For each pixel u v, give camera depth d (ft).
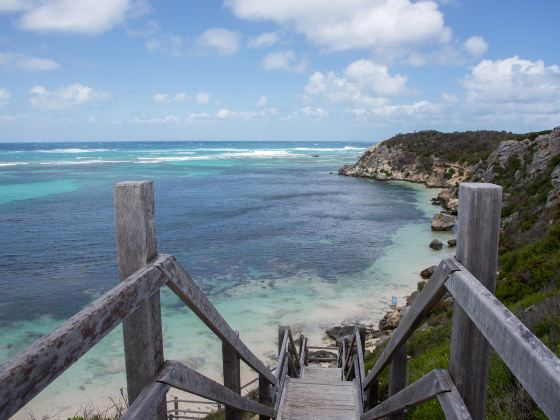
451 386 6.22
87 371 40.09
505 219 72.23
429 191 167.84
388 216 116.26
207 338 46.91
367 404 16.75
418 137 226.58
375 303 56.85
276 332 48.73
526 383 3.67
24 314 51.60
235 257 76.48
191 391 7.27
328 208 126.82
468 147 196.75
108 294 4.74
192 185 172.35
